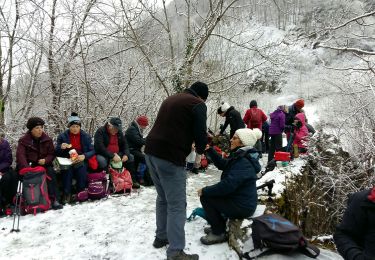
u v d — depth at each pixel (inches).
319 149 292.7
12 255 147.4
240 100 596.4
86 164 226.8
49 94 357.7
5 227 176.4
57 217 190.7
